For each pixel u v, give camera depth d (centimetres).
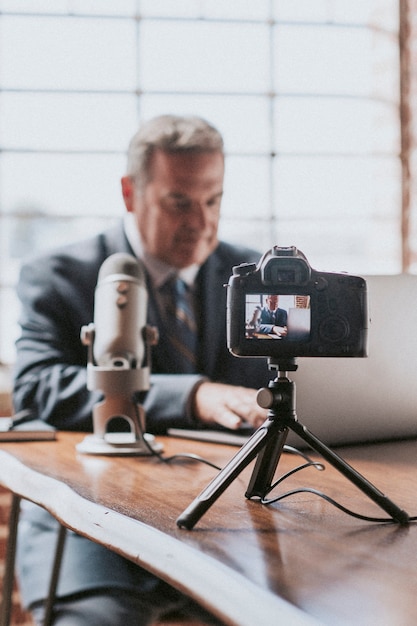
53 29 302
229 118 315
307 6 321
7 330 300
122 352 142
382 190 325
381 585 69
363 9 325
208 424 159
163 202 213
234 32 315
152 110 310
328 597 66
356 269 322
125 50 307
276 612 65
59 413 170
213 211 219
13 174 301
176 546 82
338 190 326
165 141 212
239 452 93
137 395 170
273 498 105
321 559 77
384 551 80
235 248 225
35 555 186
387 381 145
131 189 219
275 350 95
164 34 310
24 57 301
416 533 88
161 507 100
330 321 95
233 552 79
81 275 202
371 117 327
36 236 304
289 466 126
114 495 107
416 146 319
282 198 320
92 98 305
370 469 124
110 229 220
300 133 323
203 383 162
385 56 324
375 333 143
